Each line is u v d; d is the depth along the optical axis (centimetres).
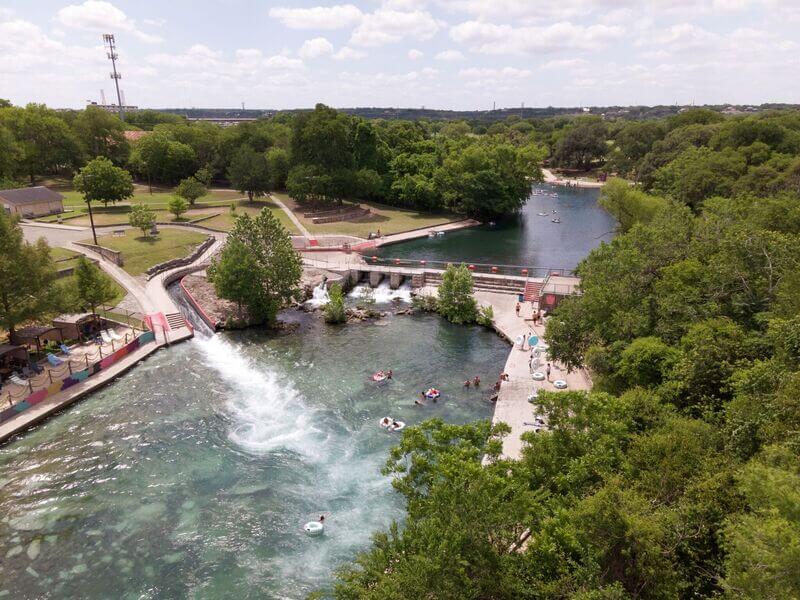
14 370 5697
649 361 4075
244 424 5131
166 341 6862
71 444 4778
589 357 4775
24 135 15425
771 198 6800
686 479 2595
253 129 18088
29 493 4144
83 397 5559
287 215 13812
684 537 2306
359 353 6812
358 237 12362
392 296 9206
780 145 11738
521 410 5212
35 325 6494
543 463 2891
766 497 1950
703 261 5169
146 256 9425
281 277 7775
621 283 5256
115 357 6231
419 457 2772
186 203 12575
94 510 3981
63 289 6162
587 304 5338
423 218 14788
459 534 2117
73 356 6194
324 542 3691
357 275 9912
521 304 8356
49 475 4356
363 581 2416
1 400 5172
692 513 2372
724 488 2452
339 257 10819
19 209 11656
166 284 8644
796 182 8469
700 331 3888
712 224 5588
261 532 3781
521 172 15638
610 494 2339
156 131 17212
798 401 2619
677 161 12438
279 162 16312
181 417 5238
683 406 3697
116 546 3650
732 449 2780
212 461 4556
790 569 1653
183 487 4241
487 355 6750
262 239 7850
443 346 7050
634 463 2789
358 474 4409
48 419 5166
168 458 4594
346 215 14188
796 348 3120
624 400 3397
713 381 3600
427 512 2459
